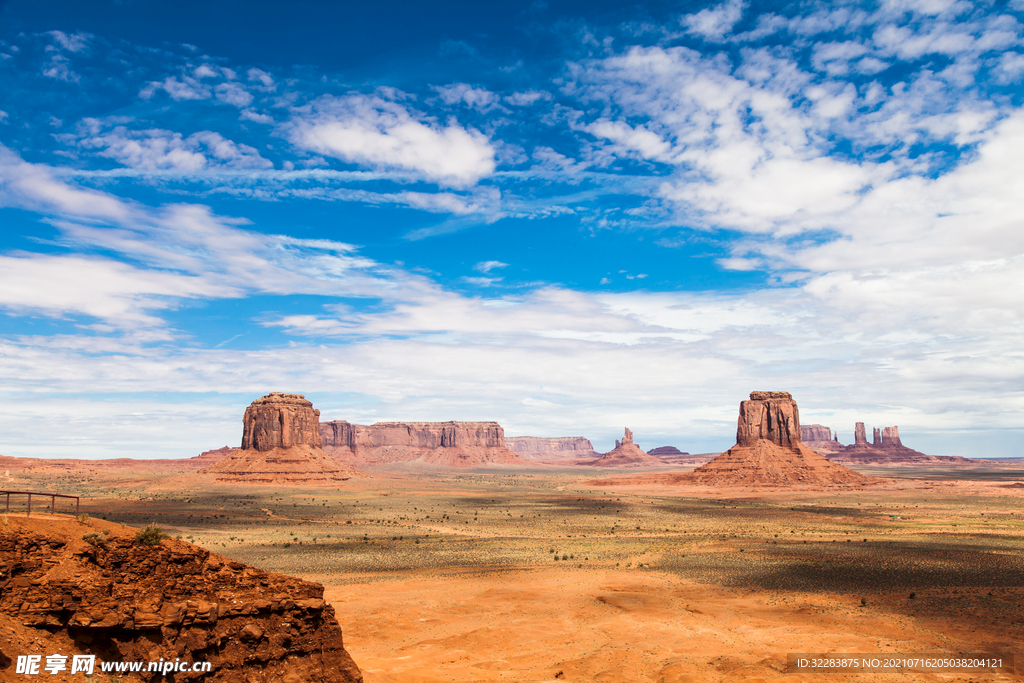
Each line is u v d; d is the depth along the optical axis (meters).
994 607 53.62
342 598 58.03
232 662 23.27
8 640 19.50
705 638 45.19
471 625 49.47
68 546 22.08
